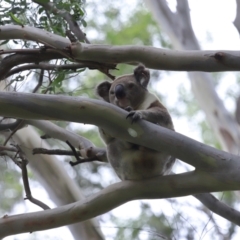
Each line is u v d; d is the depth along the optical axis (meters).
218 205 10.02
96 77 19.14
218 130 17.28
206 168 7.93
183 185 8.09
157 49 8.76
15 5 10.67
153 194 8.30
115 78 11.19
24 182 9.60
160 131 7.79
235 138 16.95
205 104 17.78
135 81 10.77
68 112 7.57
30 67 9.77
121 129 7.73
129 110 8.71
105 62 9.11
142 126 7.74
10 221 8.50
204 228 10.05
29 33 9.52
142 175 8.86
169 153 7.89
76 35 10.70
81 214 8.45
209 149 7.89
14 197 20.55
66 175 15.33
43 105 7.54
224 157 7.86
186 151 7.80
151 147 7.88
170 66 8.67
